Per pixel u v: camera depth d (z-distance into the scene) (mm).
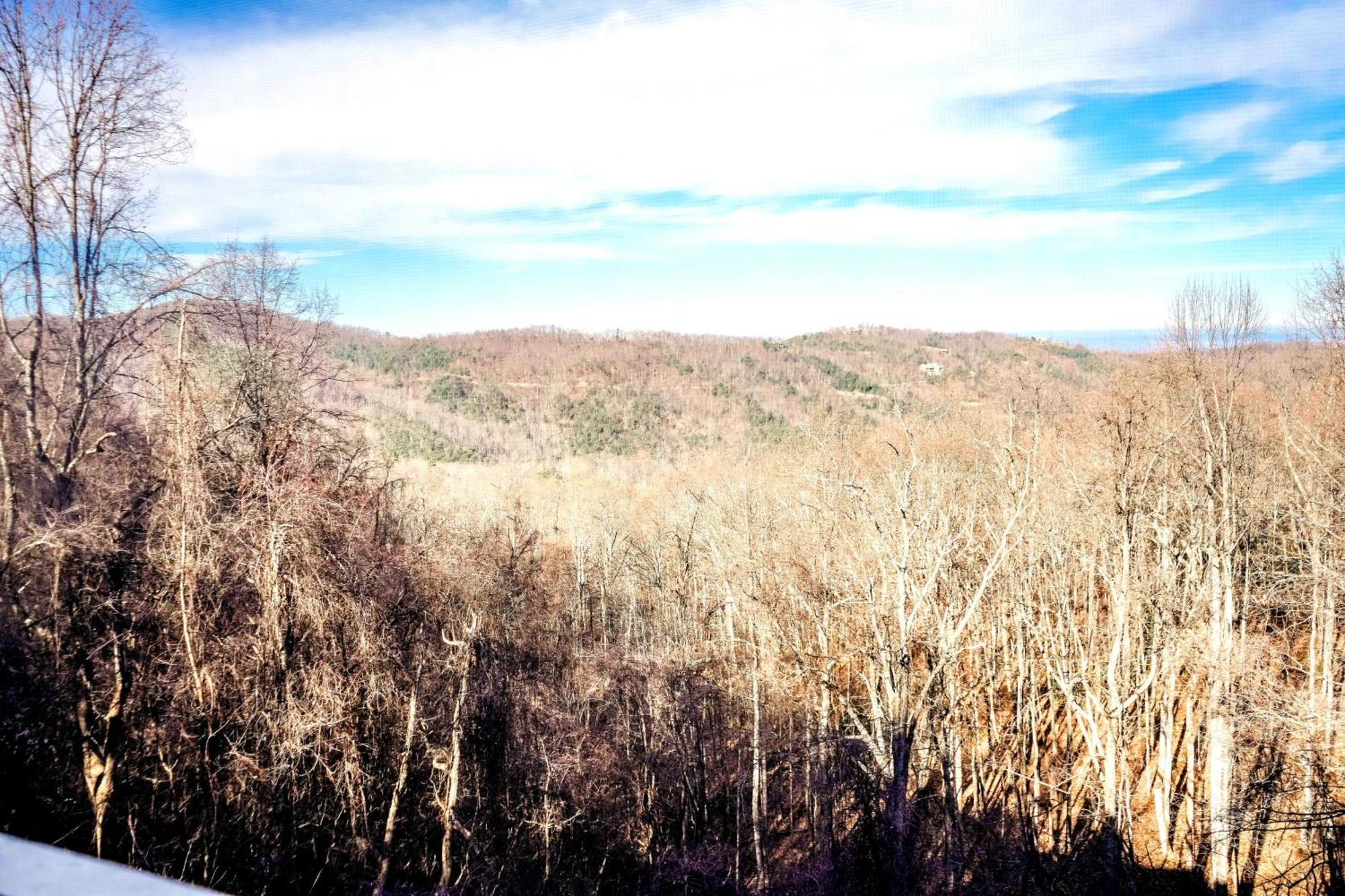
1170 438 18422
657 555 35375
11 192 14305
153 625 14148
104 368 15742
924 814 18000
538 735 19156
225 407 17844
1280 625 23375
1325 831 15305
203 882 12969
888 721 16422
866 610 18594
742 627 26016
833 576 20109
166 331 16031
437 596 20047
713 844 20531
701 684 22484
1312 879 16312
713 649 25469
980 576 20516
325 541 15586
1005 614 22047
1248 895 17219
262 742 14094
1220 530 18234
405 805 17078
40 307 14633
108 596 13273
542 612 27047
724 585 24609
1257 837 17188
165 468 14227
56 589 12953
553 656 24953
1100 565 20953
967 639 23000
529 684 20766
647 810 20406
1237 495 18516
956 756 18297
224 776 13961
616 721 22516
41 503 13766
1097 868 17578
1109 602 22812
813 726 20797
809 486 23484
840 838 18172
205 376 17188
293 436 17484
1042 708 25547
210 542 13906
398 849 15984
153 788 13695
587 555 41281
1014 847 18219
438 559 20953
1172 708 19078
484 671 18453
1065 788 20688
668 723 21609
